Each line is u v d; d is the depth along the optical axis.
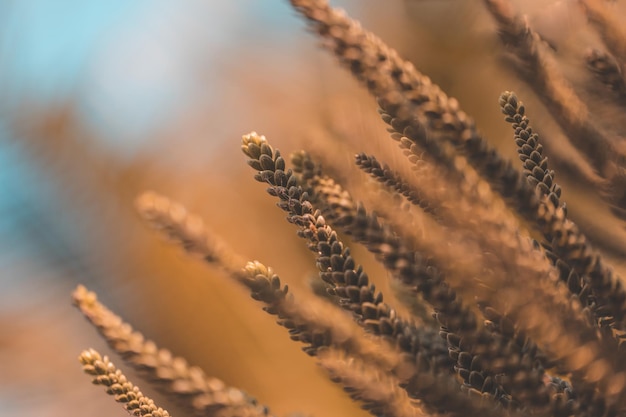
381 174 0.21
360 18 0.69
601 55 0.22
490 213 0.19
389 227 0.20
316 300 0.23
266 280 0.20
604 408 0.19
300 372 0.61
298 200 0.20
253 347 0.66
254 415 0.19
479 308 0.20
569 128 0.23
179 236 0.21
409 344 0.19
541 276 0.19
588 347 0.19
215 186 0.79
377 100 0.21
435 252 0.19
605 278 0.20
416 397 0.19
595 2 0.22
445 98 0.21
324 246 0.20
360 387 0.19
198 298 0.72
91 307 0.20
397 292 0.25
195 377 0.19
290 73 0.76
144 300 0.76
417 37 0.62
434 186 0.20
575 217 0.24
